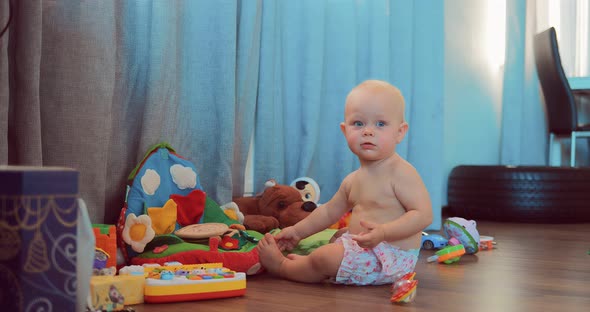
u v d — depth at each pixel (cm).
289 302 114
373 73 249
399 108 142
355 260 131
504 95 388
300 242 160
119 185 172
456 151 364
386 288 130
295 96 233
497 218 320
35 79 139
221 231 153
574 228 284
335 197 152
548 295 124
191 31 191
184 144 189
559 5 442
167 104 176
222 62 192
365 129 138
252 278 141
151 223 147
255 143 217
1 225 79
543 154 411
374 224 130
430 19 269
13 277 79
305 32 232
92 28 153
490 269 158
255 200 200
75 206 83
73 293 82
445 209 350
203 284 114
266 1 215
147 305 108
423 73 268
